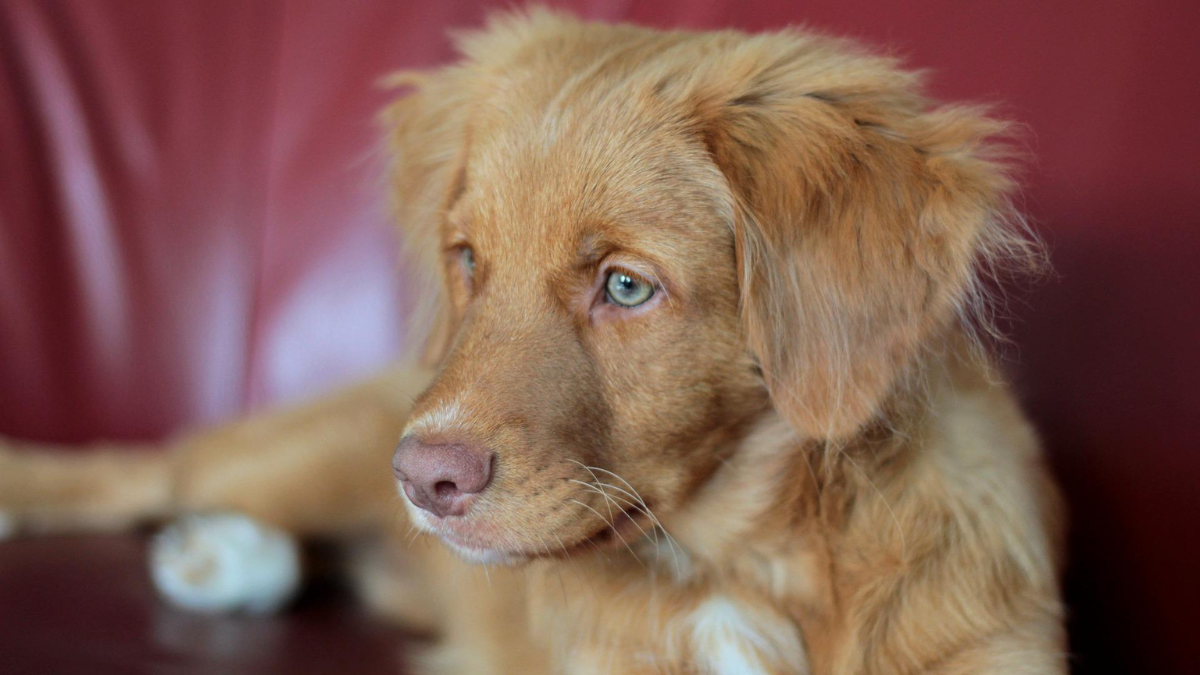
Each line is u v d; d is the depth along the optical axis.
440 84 2.32
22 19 3.20
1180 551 2.16
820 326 1.76
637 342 1.73
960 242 1.76
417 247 2.33
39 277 3.18
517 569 2.17
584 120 1.79
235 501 2.77
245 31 3.17
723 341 1.78
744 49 1.93
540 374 1.69
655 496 1.80
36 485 2.94
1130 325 2.21
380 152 2.63
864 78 1.91
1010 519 1.89
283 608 2.61
